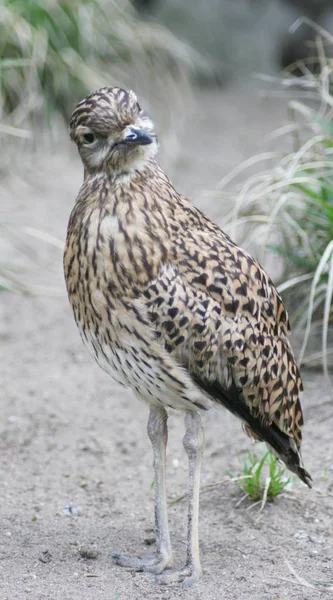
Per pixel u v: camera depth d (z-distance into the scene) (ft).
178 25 83.76
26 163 64.54
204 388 27.04
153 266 25.85
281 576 27.66
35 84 62.59
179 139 72.90
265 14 84.17
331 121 47.96
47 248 56.24
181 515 31.89
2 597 26.21
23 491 33.81
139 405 40.52
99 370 43.78
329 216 41.06
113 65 68.08
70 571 28.07
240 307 26.99
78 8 65.05
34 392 41.39
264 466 34.68
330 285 37.47
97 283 26.02
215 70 84.28
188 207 27.27
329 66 47.37
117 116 26.03
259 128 75.77
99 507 32.63
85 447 37.04
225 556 28.99
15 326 48.03
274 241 45.44
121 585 27.07
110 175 26.32
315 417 38.04
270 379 28.02
